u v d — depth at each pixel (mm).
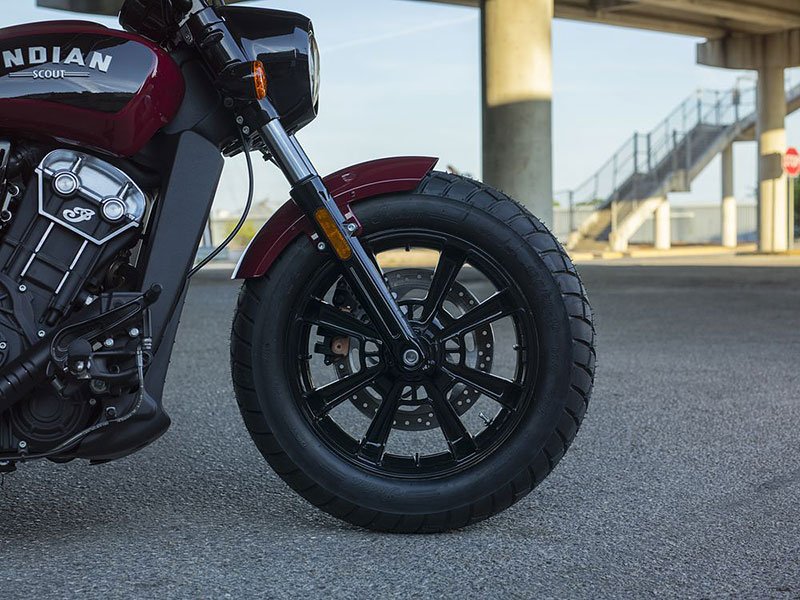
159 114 1979
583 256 23062
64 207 1942
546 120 12930
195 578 1804
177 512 2225
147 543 2002
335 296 2201
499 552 1943
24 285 1931
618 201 25859
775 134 23906
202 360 4734
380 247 2098
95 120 1943
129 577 1808
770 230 24016
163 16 2016
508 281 2047
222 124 2053
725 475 2525
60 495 2365
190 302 8117
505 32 12789
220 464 2672
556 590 1740
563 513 2201
